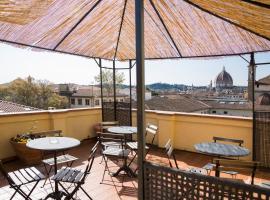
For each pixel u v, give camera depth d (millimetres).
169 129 6125
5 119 5016
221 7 2574
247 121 5105
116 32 4262
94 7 3086
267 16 2434
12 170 4574
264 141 4812
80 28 3652
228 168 2602
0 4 2115
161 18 3508
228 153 3379
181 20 3414
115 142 5094
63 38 3832
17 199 3396
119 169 4414
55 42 3930
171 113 6094
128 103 6629
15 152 5062
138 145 1970
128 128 5047
